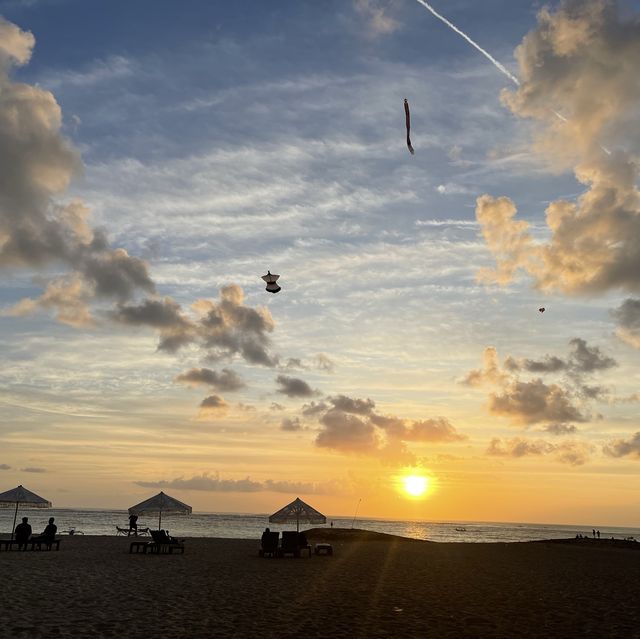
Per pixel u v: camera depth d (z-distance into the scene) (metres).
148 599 15.70
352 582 20.95
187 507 36.84
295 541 31.61
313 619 13.50
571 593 19.84
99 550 32.56
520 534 166.00
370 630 12.43
